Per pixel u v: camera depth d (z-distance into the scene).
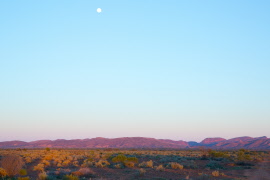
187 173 28.22
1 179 21.58
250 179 25.03
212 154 48.62
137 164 35.62
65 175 22.69
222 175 27.19
